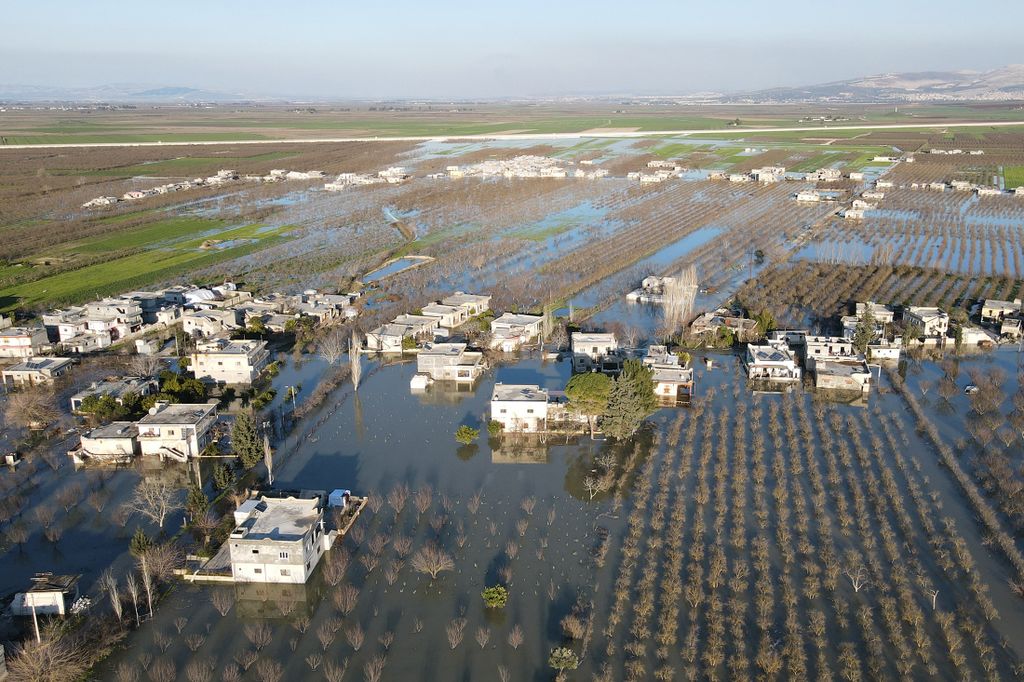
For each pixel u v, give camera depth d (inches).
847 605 2790.4
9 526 3302.2
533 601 2847.0
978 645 2586.1
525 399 4156.0
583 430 4168.3
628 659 2559.1
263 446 3838.6
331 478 3695.9
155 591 2876.5
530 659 2571.4
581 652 2586.1
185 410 4089.6
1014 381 4741.6
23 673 2439.7
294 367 5088.6
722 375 4896.7
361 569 3024.1
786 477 3654.0
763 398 4549.7
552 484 3661.4
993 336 5502.0
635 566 3034.0
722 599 2839.6
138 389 4436.5
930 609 2765.7
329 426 4252.0
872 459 3814.0
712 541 3174.2
